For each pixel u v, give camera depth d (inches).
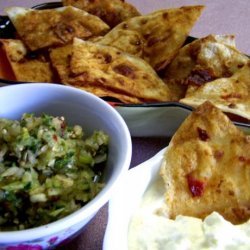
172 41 17.5
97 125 12.7
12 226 10.9
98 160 12.1
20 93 12.7
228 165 12.8
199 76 16.6
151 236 11.4
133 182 12.1
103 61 16.4
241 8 23.7
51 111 13.2
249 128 14.0
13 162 11.2
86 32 18.0
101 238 12.6
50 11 18.3
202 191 12.6
